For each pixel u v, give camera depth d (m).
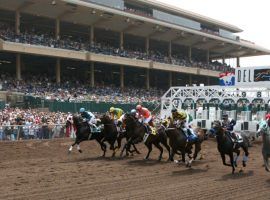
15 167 13.60
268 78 27.42
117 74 53.75
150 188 10.44
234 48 61.09
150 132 15.59
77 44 40.22
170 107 28.61
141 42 54.31
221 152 13.05
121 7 43.44
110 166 14.06
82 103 30.47
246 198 9.63
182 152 14.29
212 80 63.75
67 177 11.69
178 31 49.22
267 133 12.74
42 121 24.23
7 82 32.59
